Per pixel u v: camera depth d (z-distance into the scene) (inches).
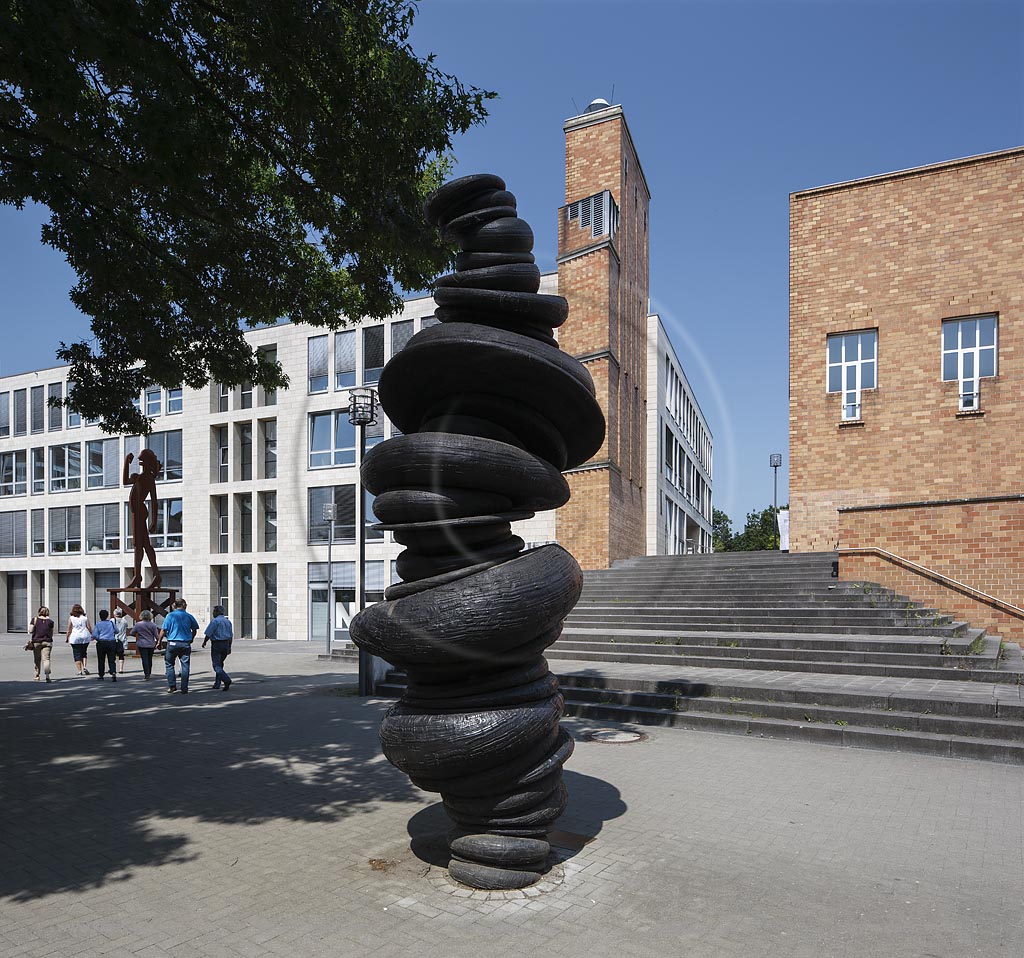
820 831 210.7
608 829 212.1
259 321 409.1
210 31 283.3
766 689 362.6
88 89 282.7
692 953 142.3
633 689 400.2
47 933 150.9
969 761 289.6
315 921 155.7
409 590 172.7
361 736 348.8
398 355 178.7
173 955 141.9
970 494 658.8
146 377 432.1
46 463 1424.7
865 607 516.4
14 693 518.0
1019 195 655.1
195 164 278.1
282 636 875.4
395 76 295.0
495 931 150.9
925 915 158.6
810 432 717.3
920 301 685.9
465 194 185.9
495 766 167.9
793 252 738.2
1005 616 509.4
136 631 598.9
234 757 306.5
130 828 216.7
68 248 367.6
